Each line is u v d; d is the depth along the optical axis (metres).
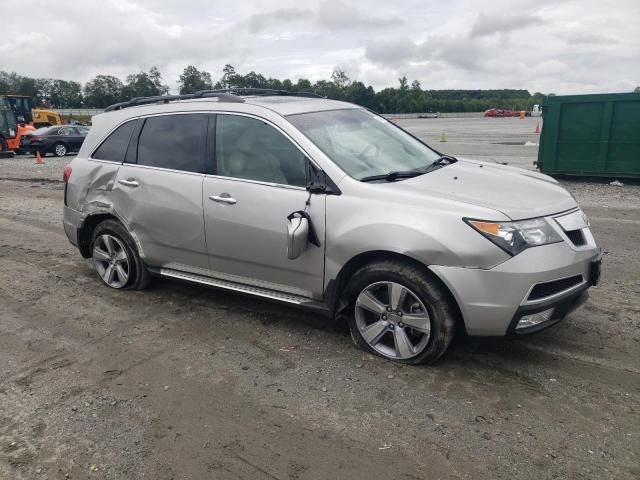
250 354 4.02
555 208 3.60
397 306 3.67
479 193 3.67
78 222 5.44
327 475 2.72
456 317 3.53
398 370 3.69
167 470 2.80
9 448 3.01
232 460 2.86
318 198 3.83
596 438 2.92
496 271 3.29
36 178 14.95
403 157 4.42
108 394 3.53
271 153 4.12
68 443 3.04
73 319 4.78
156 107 4.92
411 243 3.44
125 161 5.03
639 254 6.11
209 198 4.35
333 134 4.22
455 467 2.74
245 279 4.39
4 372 3.86
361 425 3.11
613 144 10.80
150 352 4.11
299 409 3.29
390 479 2.68
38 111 35.22
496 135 29.28
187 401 3.42
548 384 3.46
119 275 5.36
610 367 3.65
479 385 3.47
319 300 4.02
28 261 6.60
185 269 4.79
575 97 10.98
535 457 2.79
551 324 3.49
